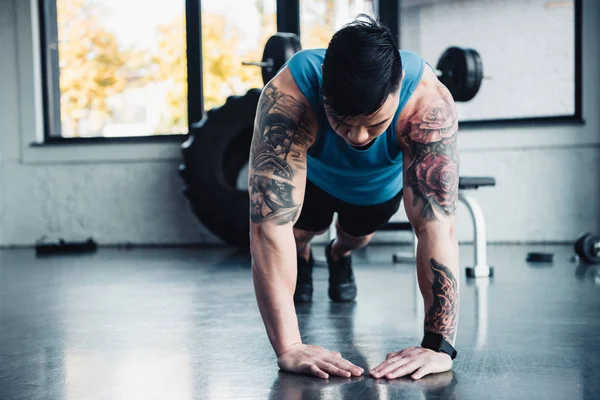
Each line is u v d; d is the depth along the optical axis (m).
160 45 4.88
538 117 4.29
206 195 4.12
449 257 1.25
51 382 1.25
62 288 2.67
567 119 4.24
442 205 1.24
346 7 4.60
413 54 1.29
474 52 3.54
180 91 4.88
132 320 1.92
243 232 4.09
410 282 2.63
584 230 4.25
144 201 4.82
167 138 4.78
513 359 1.35
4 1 4.96
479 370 1.26
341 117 1.04
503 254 3.68
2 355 1.50
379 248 4.21
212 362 1.38
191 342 1.59
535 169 4.31
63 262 3.76
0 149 4.98
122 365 1.38
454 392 1.11
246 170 4.65
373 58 1.01
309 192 1.72
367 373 1.26
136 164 4.82
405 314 1.91
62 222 4.93
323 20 4.63
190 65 4.73
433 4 4.53
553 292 2.29
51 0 5.07
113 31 4.95
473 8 4.47
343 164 1.38
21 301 2.35
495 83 4.47
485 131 4.36
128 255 4.10
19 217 4.98
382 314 1.92
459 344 1.49
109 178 4.86
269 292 1.25
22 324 1.90
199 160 4.14
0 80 4.96
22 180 4.97
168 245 4.77
